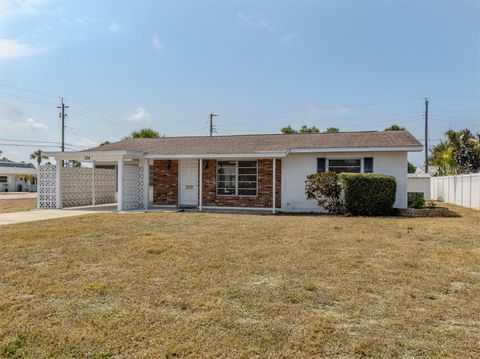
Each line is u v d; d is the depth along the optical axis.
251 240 7.97
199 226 10.20
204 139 19.42
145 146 18.33
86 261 6.03
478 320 3.70
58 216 12.84
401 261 6.11
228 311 3.90
